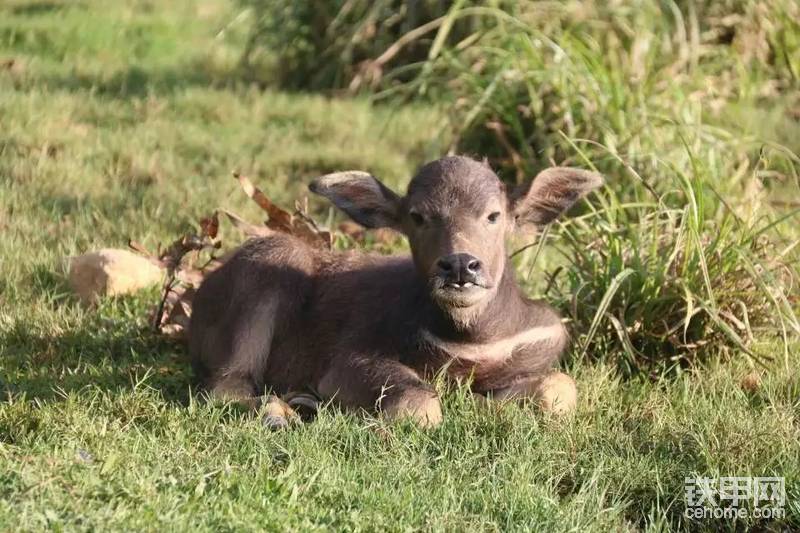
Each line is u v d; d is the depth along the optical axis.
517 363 13.87
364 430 12.47
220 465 11.39
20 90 25.89
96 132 23.56
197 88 27.08
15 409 12.52
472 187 13.43
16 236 18.55
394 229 14.15
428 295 13.61
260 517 10.38
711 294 14.77
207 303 14.86
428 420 12.80
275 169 22.41
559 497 11.88
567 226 17.44
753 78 26.30
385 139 24.34
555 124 21.70
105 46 30.27
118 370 14.47
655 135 20.89
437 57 26.03
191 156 23.06
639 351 15.37
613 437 12.89
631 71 22.88
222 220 19.56
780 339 15.77
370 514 10.77
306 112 25.72
